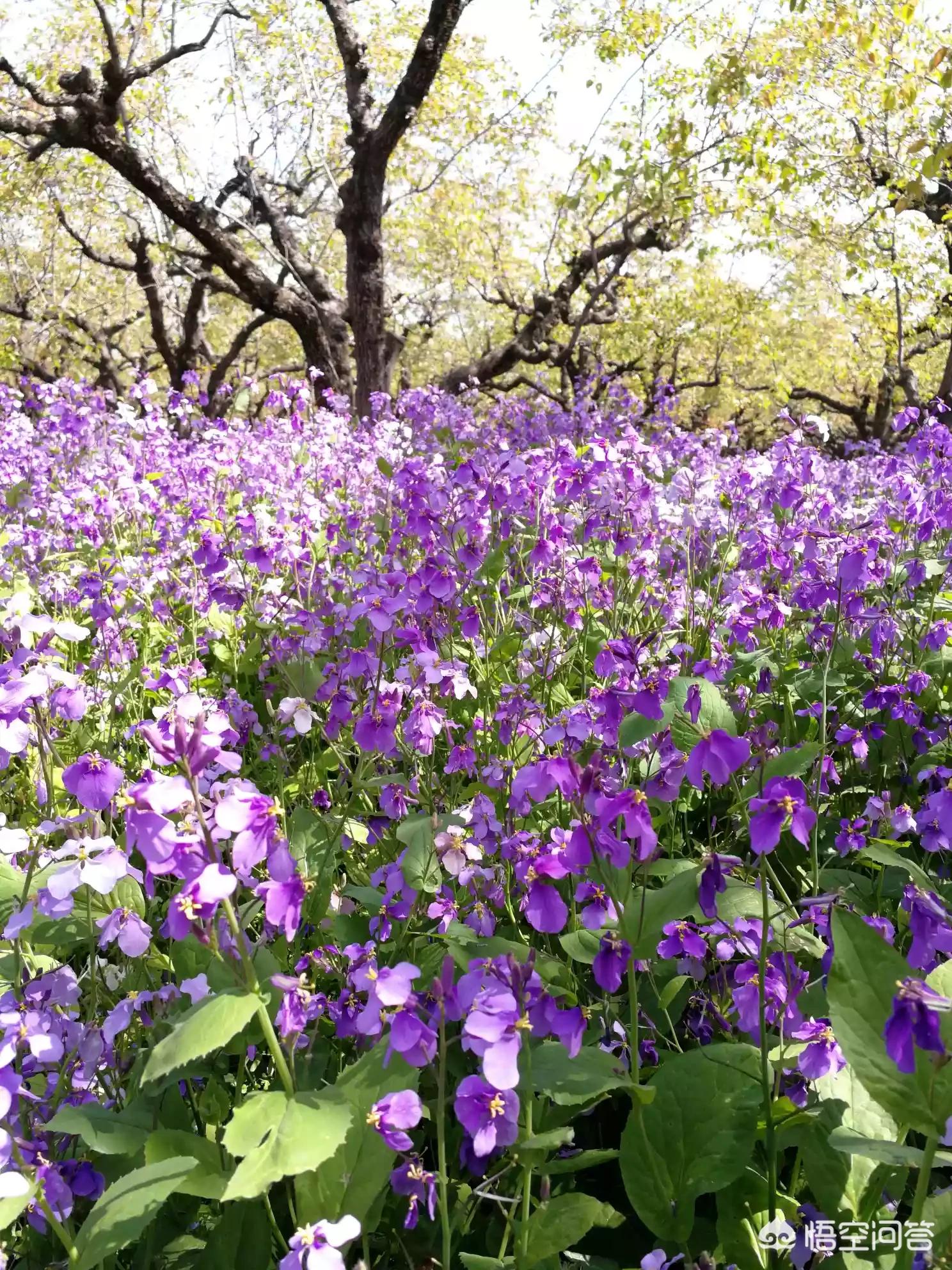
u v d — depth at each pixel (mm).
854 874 2961
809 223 15609
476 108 19703
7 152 20672
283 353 38344
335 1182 1755
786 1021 2102
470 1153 2039
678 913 2020
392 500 5586
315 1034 2375
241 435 8602
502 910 3016
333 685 3842
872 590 4305
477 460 4266
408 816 2850
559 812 3178
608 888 2062
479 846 2752
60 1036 2092
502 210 22469
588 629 4316
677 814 3574
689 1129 1954
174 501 6707
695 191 12750
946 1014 1648
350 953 2389
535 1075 1896
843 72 13914
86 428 8586
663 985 2609
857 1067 1630
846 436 29203
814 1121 1934
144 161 16812
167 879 2848
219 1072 2240
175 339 28844
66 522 6090
